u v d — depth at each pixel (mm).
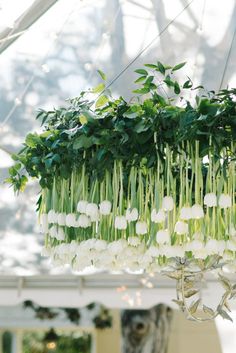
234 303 5301
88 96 4094
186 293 2627
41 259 5371
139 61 3850
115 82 4000
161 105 2262
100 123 2299
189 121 2186
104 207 2336
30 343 9953
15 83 4035
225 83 3959
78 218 2420
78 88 4078
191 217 2238
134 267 2643
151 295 5477
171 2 3500
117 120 2291
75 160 2424
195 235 2301
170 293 5473
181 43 3734
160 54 3809
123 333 8602
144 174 2475
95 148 2410
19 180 2705
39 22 3562
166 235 2266
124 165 2412
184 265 2625
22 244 5242
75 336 9891
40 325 9664
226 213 2328
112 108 2330
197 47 3754
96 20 3615
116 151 2281
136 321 8570
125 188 2525
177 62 3854
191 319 2621
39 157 2482
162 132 2260
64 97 4145
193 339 8672
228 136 2232
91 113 2379
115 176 2371
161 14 3578
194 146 2307
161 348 8492
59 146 2430
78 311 9484
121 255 2461
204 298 5289
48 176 2498
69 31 3684
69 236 2541
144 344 8523
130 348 8539
